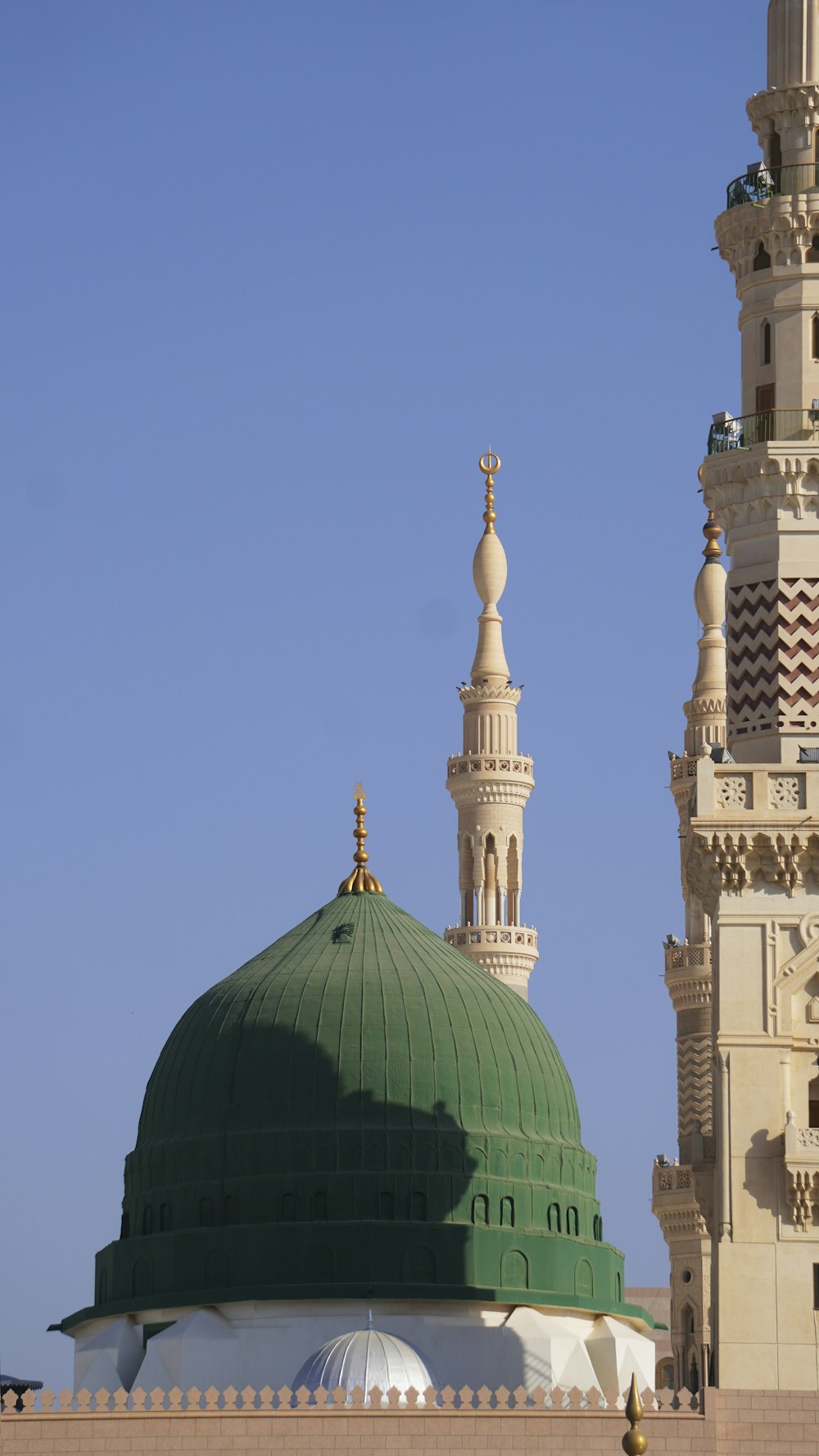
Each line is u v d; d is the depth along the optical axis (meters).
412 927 162.38
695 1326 175.75
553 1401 123.81
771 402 133.12
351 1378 131.38
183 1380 143.00
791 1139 121.50
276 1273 145.88
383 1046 152.12
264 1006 154.38
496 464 199.25
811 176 134.12
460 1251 146.88
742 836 124.81
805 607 129.62
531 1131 154.00
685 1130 180.75
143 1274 150.50
